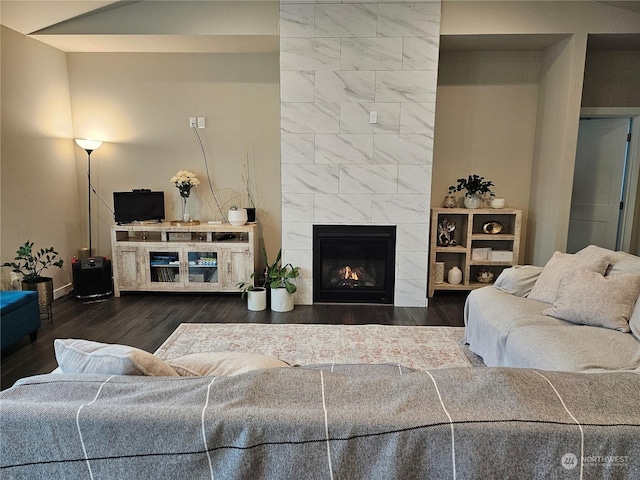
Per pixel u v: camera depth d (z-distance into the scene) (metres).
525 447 1.00
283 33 4.24
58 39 4.45
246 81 5.05
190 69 5.05
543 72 4.79
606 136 5.08
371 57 4.25
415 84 4.27
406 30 4.20
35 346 3.48
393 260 4.55
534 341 2.49
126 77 5.07
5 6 3.92
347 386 1.14
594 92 4.85
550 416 1.03
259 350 3.46
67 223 5.04
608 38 4.31
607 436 1.01
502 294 3.32
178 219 5.33
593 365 2.14
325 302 4.68
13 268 4.12
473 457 0.99
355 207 4.47
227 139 5.16
